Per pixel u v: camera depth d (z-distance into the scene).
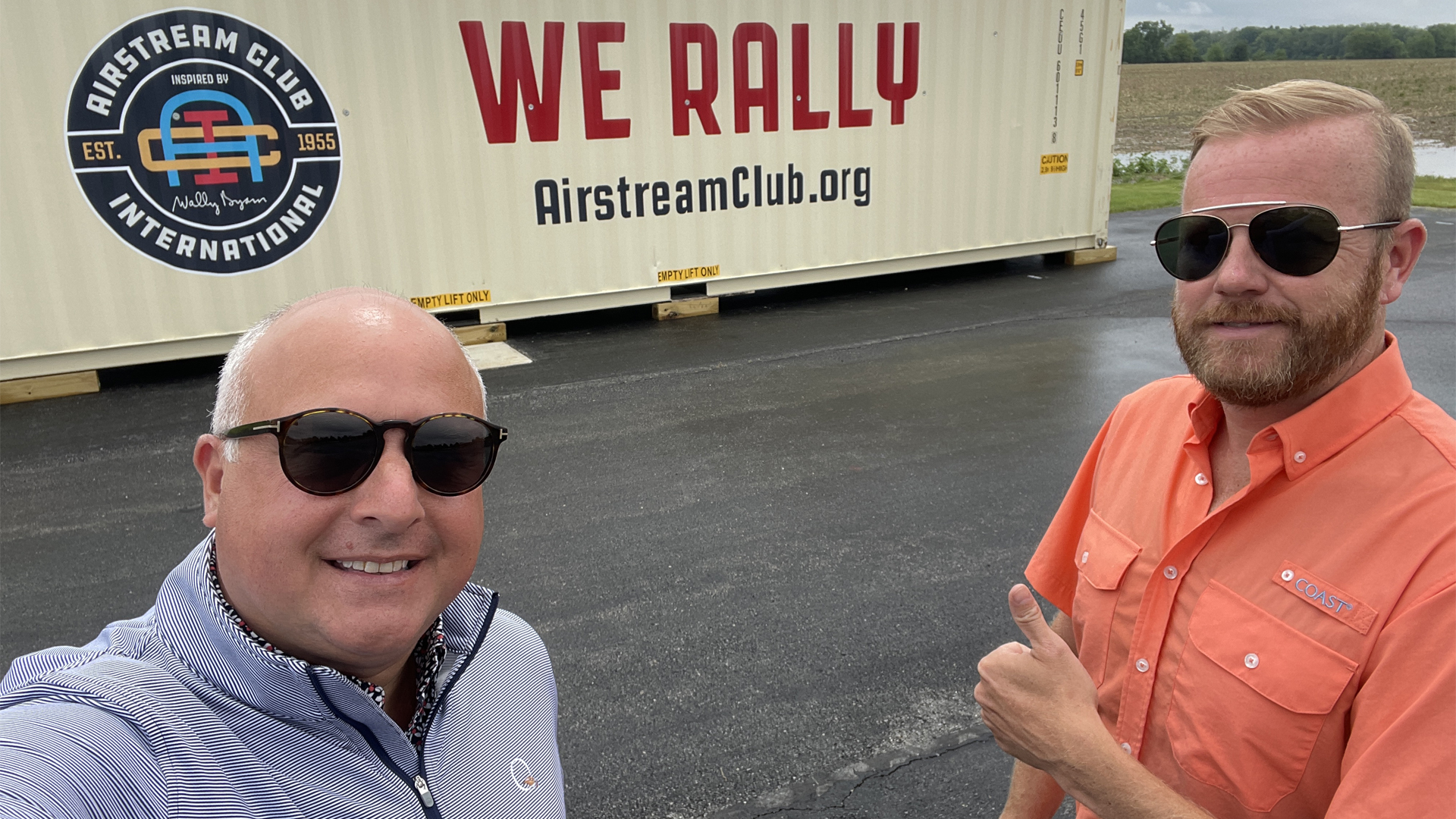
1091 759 1.19
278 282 6.80
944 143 9.03
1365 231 1.17
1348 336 1.17
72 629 3.40
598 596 3.58
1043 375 6.46
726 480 4.72
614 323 8.23
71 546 4.07
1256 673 1.18
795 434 5.40
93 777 0.85
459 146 7.08
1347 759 1.10
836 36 8.20
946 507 4.36
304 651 1.06
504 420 5.71
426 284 7.23
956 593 3.56
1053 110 9.59
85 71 5.98
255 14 6.32
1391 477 1.13
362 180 6.87
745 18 7.79
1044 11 9.20
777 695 2.93
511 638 1.37
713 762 2.63
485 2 6.90
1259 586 1.21
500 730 1.24
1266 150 1.20
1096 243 10.44
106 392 6.42
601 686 3.00
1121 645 1.40
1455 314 7.91
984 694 1.29
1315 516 1.18
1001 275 10.03
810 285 9.81
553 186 7.46
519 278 7.54
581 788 2.53
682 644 3.24
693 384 6.41
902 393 6.13
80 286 6.27
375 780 1.04
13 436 5.54
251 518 1.01
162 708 0.92
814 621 3.37
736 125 8.01
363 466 1.01
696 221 8.09
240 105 6.41
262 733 0.97
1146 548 1.39
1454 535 1.05
